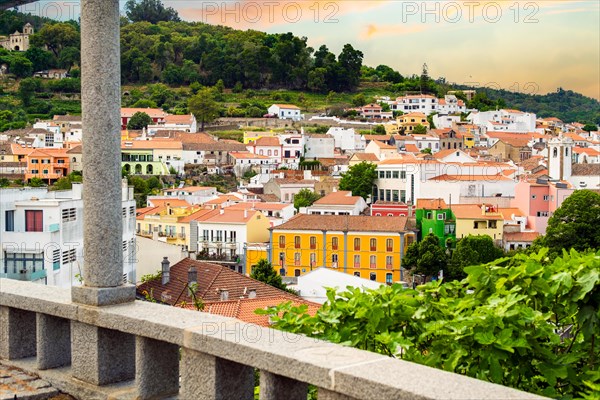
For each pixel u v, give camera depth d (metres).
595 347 7.61
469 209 84.38
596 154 146.50
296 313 7.99
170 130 155.38
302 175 125.62
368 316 7.61
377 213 90.25
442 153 116.50
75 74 194.75
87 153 7.13
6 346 7.84
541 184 88.75
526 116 192.00
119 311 6.71
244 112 187.12
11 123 161.00
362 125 183.00
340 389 4.98
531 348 7.02
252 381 6.07
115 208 7.18
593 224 64.62
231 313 25.98
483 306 7.33
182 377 6.08
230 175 139.12
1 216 34.28
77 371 7.10
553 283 7.26
